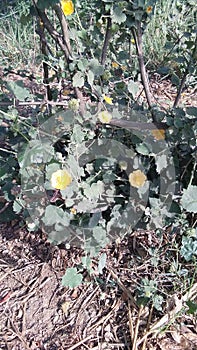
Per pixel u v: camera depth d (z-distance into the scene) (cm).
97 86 59
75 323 57
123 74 68
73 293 60
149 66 101
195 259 58
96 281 60
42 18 54
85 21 67
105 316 57
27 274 63
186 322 56
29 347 55
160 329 54
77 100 56
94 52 65
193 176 62
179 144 61
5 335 57
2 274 63
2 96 62
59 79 65
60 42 55
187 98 93
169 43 69
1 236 68
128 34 63
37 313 59
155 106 62
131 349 54
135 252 63
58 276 62
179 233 63
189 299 56
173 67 68
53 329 57
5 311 59
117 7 53
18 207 60
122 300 59
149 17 58
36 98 68
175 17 78
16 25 119
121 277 61
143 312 56
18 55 108
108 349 54
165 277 59
